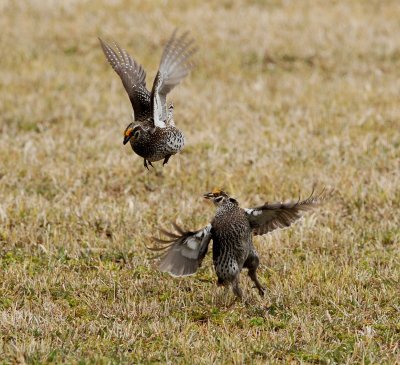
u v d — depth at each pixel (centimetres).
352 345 958
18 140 1809
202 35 2623
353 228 1330
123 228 1332
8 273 1147
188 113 1997
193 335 973
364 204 1449
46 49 2556
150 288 1127
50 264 1191
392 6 2930
